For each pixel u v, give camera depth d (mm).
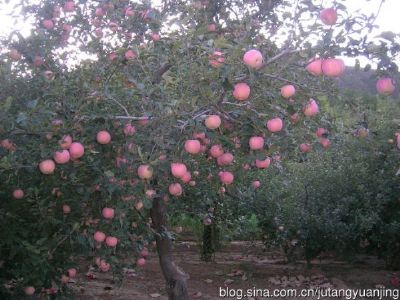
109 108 2873
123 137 2932
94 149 2951
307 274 6785
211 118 2666
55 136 2707
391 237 6211
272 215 6504
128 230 3961
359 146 6094
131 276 6641
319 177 6559
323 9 2242
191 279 6469
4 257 3539
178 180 3197
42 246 3281
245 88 2451
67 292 4586
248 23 3008
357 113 3346
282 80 2555
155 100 2756
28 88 3107
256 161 3186
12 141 2703
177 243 8906
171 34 3383
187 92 2617
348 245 6500
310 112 2773
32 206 3359
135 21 4000
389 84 2352
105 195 3102
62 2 3994
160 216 4512
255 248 8766
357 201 6242
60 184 3205
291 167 6484
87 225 3404
